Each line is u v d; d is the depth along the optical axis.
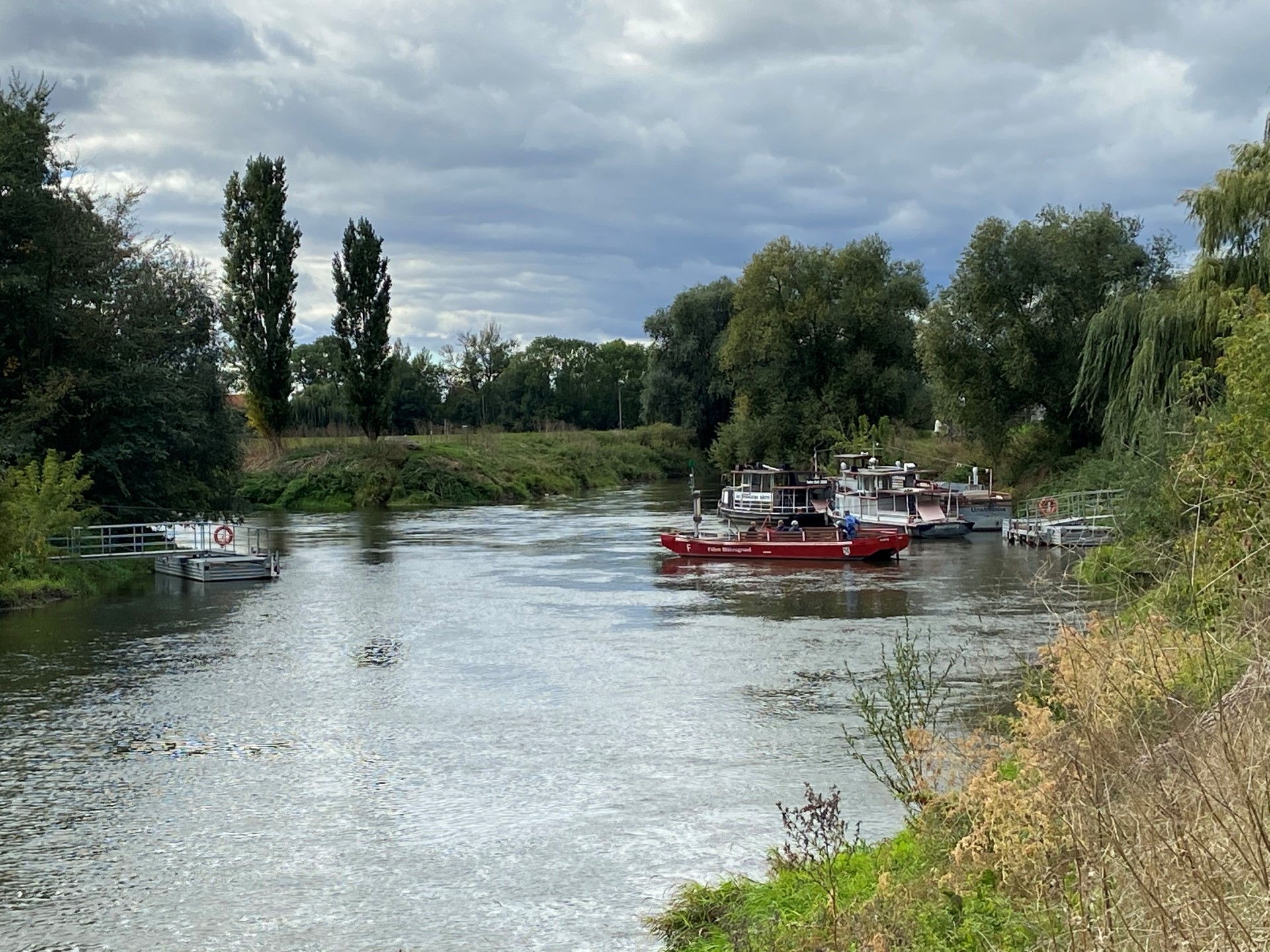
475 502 85.00
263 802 17.23
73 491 41.78
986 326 59.56
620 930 12.65
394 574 44.28
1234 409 17.27
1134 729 8.98
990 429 61.38
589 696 23.33
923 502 57.81
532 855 14.93
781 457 78.81
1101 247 58.69
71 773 18.77
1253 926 6.01
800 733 20.19
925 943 8.55
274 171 83.69
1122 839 6.88
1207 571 11.84
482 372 141.75
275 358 84.38
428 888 14.00
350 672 26.19
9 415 43.22
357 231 87.62
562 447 104.69
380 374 88.81
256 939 12.77
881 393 78.25
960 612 32.75
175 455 50.19
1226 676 9.55
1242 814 6.70
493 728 21.06
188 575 42.66
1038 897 7.89
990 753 10.90
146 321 49.41
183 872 14.64
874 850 12.83
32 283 43.06
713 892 12.69
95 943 12.76
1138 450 38.25
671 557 49.34
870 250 79.50
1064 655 10.65
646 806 16.61
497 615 34.09
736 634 30.06
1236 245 39.59
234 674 26.03
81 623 33.12
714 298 102.12
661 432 114.38
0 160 42.66
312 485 82.06
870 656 26.62
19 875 14.62
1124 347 47.34
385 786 17.84
